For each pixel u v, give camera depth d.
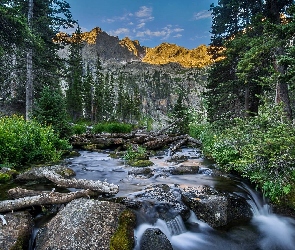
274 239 6.02
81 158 12.21
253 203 7.02
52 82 24.06
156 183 7.94
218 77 17.95
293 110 16.05
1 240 4.29
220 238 5.77
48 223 4.84
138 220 5.29
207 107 18.91
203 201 6.34
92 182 6.43
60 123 14.52
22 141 10.01
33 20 20.17
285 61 8.74
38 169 7.96
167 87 187.62
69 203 5.13
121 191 6.98
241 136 8.86
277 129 7.15
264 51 10.70
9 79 20.50
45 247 4.29
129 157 12.08
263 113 8.92
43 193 5.84
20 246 4.34
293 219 6.39
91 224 4.57
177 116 26.78
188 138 17.61
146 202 5.87
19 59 20.41
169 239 5.32
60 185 6.84
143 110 134.38
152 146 15.48
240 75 11.92
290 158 6.55
